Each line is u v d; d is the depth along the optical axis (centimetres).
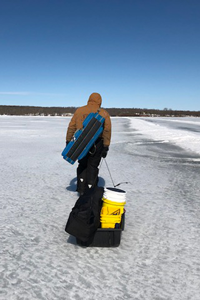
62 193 532
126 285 245
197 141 1574
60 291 233
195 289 244
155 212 440
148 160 959
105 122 439
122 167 821
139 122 4531
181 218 418
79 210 291
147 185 616
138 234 355
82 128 421
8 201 476
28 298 223
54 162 880
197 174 747
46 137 1744
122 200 312
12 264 274
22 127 2817
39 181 628
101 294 230
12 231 353
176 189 588
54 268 268
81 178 472
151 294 234
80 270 266
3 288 235
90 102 453
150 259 292
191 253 309
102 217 309
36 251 301
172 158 1018
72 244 321
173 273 267
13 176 671
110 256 295
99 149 443
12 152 1077
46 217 404
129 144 1438
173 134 1992
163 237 349
